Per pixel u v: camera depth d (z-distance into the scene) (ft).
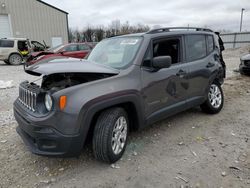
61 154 7.98
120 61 10.55
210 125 13.25
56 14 79.15
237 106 16.90
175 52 12.15
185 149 10.48
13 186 8.04
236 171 8.73
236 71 34.19
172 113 12.00
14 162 9.50
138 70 9.99
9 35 72.18
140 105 9.95
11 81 26.13
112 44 12.19
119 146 9.53
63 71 8.34
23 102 9.57
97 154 8.96
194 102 13.34
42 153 8.06
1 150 10.45
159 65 9.93
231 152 10.15
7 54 48.39
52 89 8.34
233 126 13.10
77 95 7.98
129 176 8.54
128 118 10.34
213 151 10.27
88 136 9.46
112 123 8.85
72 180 8.34
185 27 13.39
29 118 8.21
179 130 12.55
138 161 9.51
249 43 97.04
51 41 79.56
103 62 11.18
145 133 12.15
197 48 13.71
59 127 7.77
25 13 73.51
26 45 50.57
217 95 15.25
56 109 7.74
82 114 7.96
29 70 9.43
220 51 16.28
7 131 12.55
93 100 8.16
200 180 8.24
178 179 8.32
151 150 10.40
